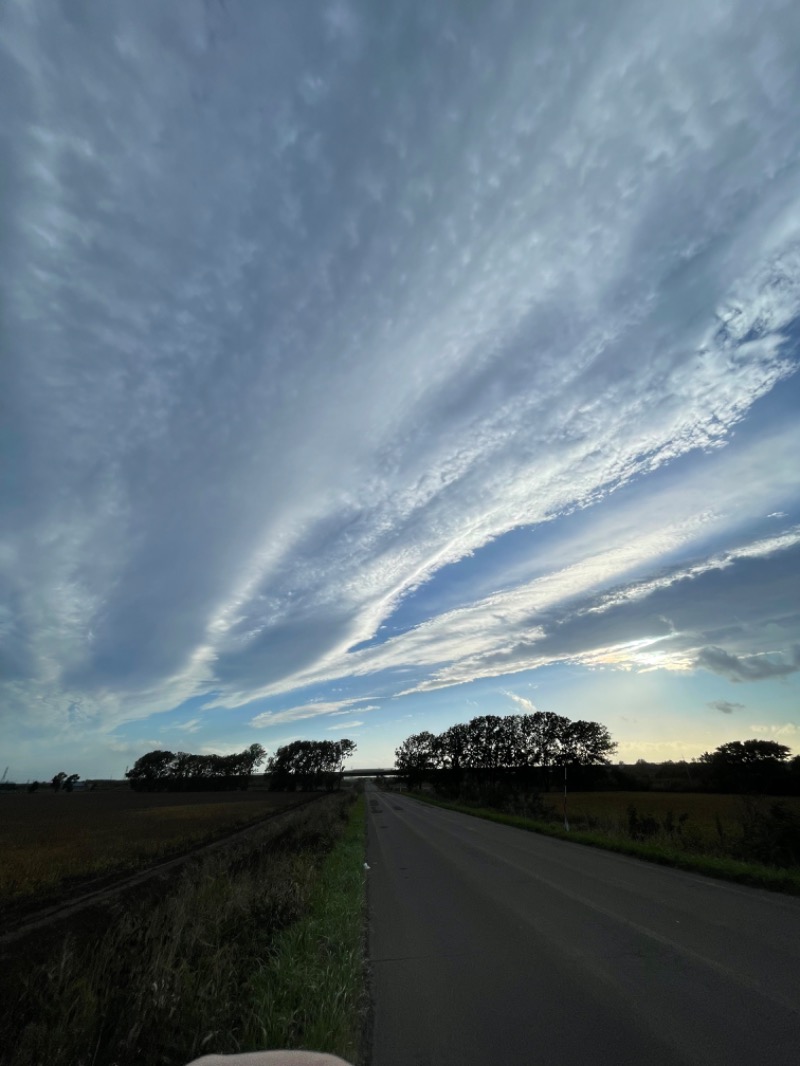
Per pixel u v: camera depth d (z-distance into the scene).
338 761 127.31
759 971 5.52
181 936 5.86
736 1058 3.85
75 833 28.16
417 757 104.94
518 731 91.06
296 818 33.53
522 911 8.71
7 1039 4.25
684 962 5.89
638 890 9.98
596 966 5.93
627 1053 4.01
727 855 13.20
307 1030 4.38
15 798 83.06
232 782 128.88
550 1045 4.21
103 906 11.10
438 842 19.95
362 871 13.38
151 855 19.42
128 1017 4.45
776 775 48.72
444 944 7.12
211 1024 4.29
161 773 129.50
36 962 7.20
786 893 9.40
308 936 6.66
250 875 10.28
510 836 21.44
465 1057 4.10
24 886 13.49
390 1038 4.48
